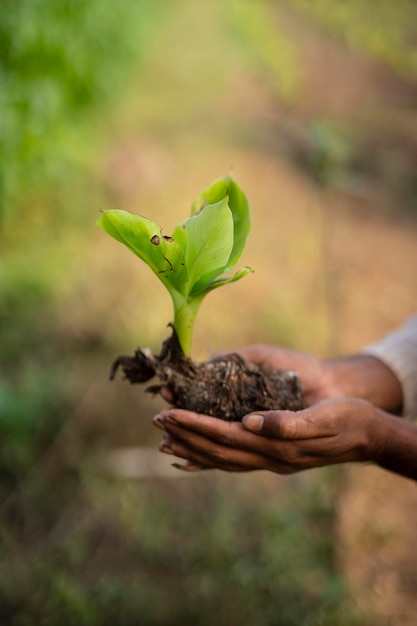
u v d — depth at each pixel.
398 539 1.55
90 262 2.29
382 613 1.41
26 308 2.00
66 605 1.33
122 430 1.69
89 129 3.03
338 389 1.11
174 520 1.51
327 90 4.77
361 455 1.01
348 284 2.51
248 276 2.43
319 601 1.39
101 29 3.07
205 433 0.97
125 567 1.43
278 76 4.59
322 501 1.55
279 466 1.00
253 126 3.83
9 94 2.08
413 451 1.00
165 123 3.65
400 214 3.08
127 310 2.08
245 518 1.53
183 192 2.87
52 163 2.41
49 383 1.73
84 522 1.49
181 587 1.41
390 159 3.56
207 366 1.03
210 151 3.36
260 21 6.02
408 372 1.13
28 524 1.47
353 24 6.56
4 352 1.85
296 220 2.88
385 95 4.75
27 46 2.24
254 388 1.02
